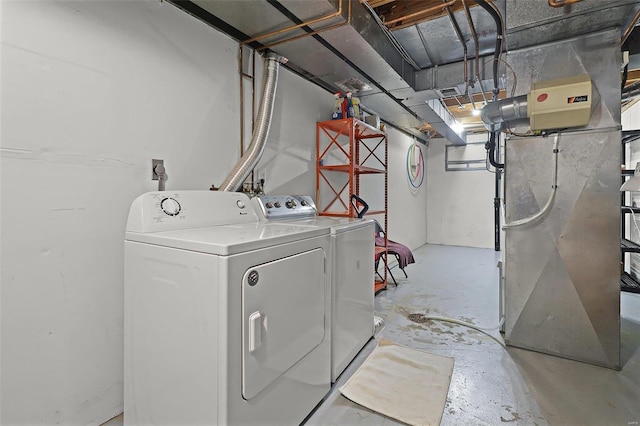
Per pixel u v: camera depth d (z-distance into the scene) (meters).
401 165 5.38
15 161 1.21
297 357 1.42
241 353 1.11
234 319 1.08
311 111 2.95
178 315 1.19
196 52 1.88
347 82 2.90
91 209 1.43
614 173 1.93
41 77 1.26
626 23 1.89
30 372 1.26
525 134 2.19
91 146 1.42
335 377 1.80
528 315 2.18
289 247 1.36
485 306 3.01
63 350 1.36
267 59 2.26
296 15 1.84
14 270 1.21
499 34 2.17
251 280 1.15
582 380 1.83
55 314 1.33
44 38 1.26
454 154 6.64
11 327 1.21
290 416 1.39
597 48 1.98
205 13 1.93
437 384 1.79
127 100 1.55
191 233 1.37
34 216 1.26
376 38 2.31
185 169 1.84
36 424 1.29
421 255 5.50
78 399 1.41
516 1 1.90
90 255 1.44
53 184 1.31
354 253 2.02
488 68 2.89
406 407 1.59
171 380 1.22
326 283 1.67
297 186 2.79
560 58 2.08
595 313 1.99
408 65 3.02
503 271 2.41
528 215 2.18
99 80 1.44
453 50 2.92
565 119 2.00
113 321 1.53
